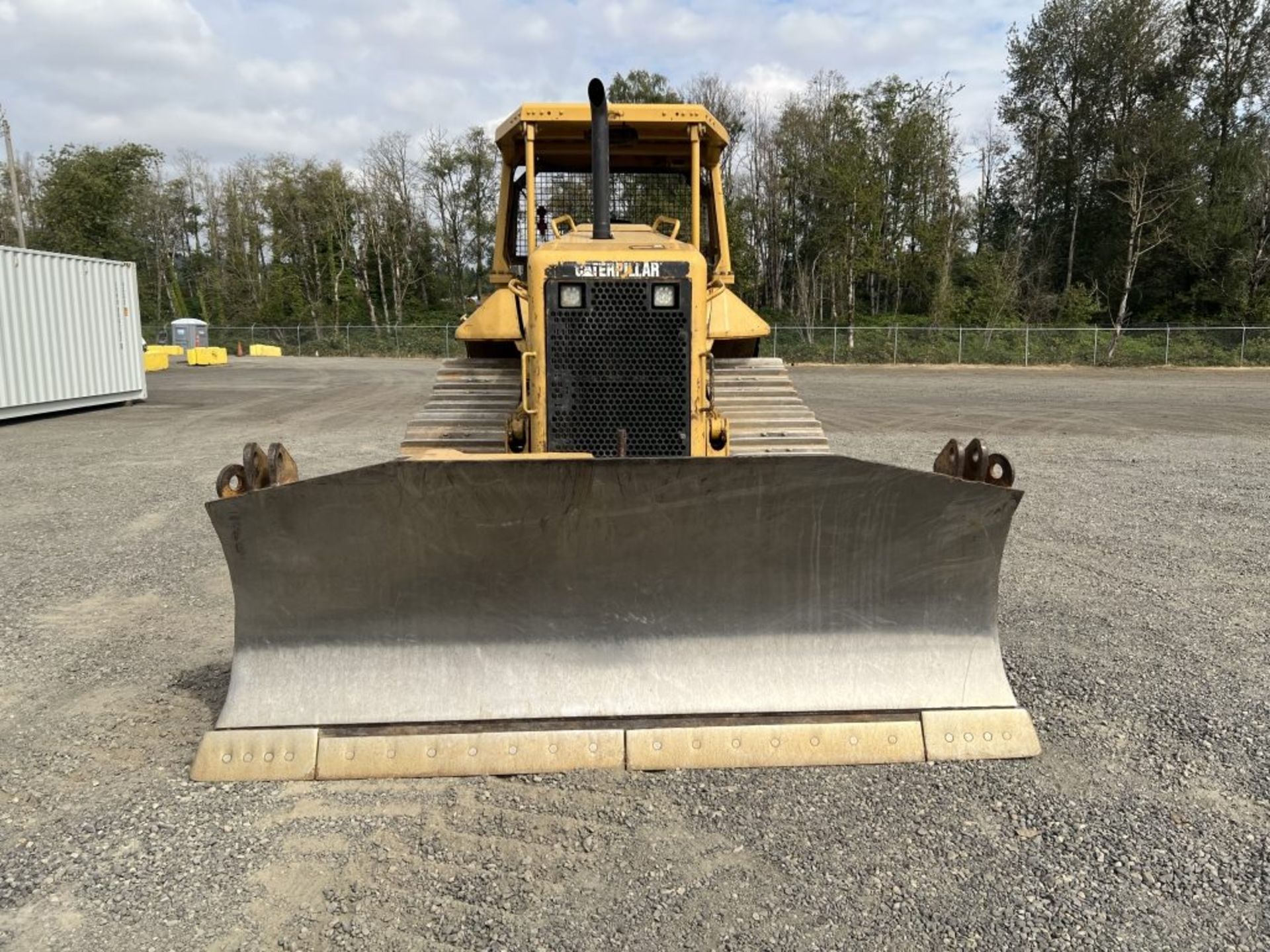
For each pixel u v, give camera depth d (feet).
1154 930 9.38
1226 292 164.14
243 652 13.11
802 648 13.39
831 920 9.53
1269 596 21.27
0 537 27.07
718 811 11.60
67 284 61.26
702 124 19.15
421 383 95.61
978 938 9.25
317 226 224.12
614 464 12.50
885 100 175.11
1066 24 194.59
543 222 21.15
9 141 128.67
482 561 12.92
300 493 12.51
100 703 15.17
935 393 82.28
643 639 13.28
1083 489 35.24
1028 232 201.77
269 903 9.84
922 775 12.55
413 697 12.94
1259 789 12.30
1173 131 166.91
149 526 28.48
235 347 190.90
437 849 10.82
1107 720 14.44
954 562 13.39
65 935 9.32
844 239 168.45
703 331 15.94
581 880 10.23
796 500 12.92
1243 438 50.62
